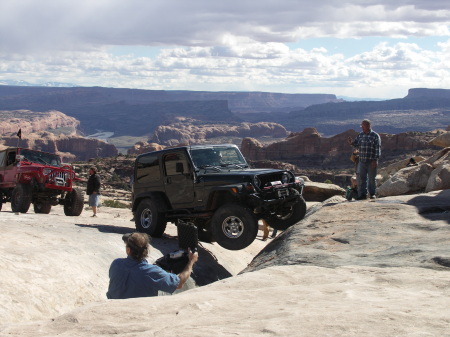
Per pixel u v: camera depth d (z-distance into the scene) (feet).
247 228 30.66
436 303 10.44
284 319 9.22
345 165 560.20
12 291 19.90
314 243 24.77
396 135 493.36
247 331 8.64
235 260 37.91
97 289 24.11
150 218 36.37
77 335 9.32
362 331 8.29
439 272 15.97
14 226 31.94
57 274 23.12
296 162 584.81
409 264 18.03
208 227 37.17
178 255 16.80
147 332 9.03
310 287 13.16
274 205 32.99
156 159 36.47
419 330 8.27
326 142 595.47
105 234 34.01
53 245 27.55
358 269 17.11
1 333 9.73
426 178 43.09
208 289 14.53
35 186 50.08
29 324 10.22
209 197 33.24
